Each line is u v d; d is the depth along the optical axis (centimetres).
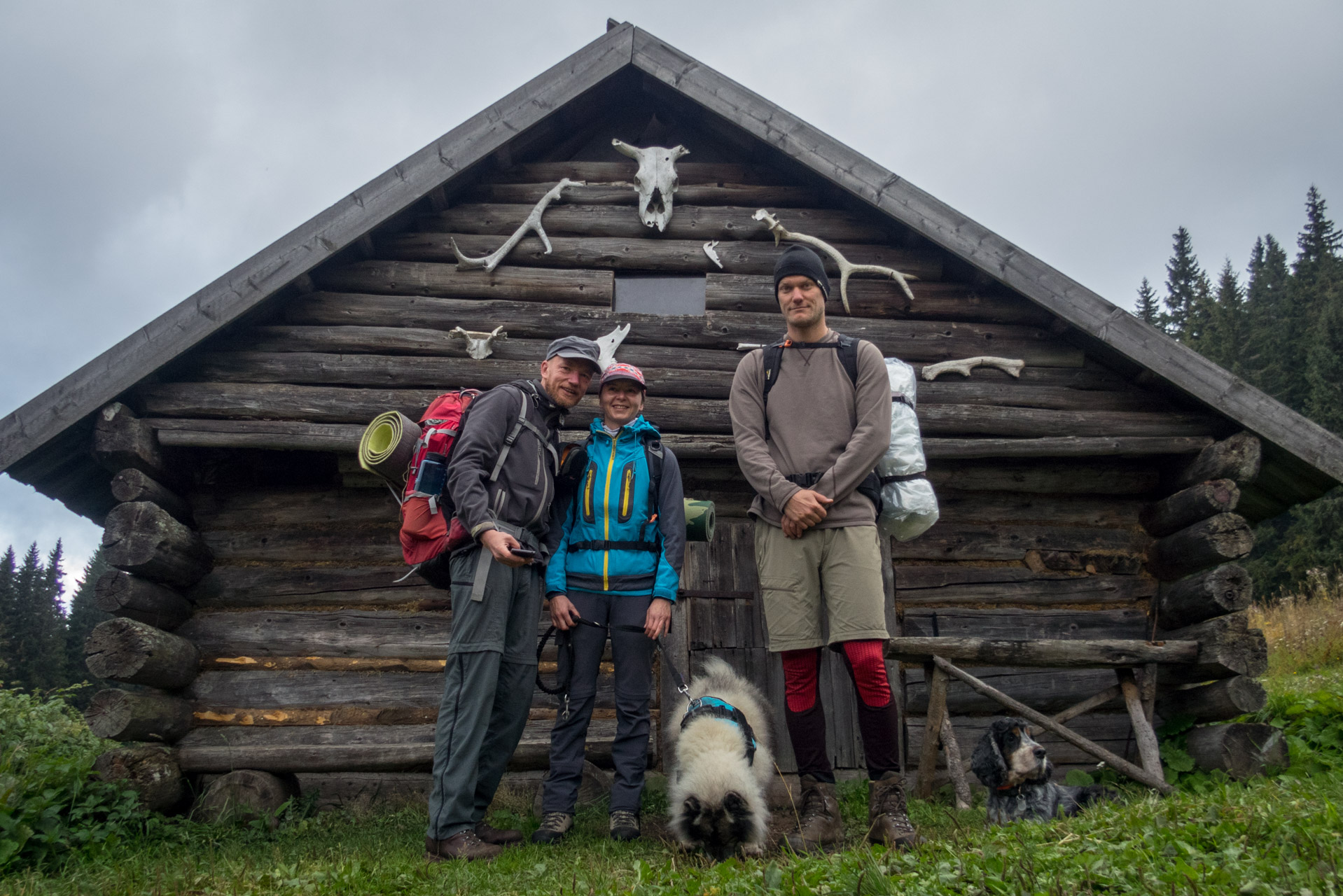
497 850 348
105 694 489
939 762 557
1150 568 612
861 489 364
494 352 602
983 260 598
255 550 582
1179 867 221
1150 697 507
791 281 381
